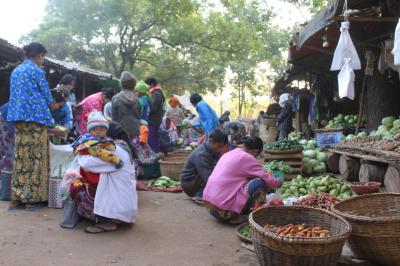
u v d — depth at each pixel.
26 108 5.07
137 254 3.82
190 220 4.98
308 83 15.45
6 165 5.82
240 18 25.28
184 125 12.61
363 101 10.38
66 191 4.58
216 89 28.58
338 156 8.47
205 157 5.54
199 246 4.05
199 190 5.84
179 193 6.61
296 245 2.96
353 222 3.41
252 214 3.56
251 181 4.61
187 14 23.02
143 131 7.69
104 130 4.52
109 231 4.48
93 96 7.40
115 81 12.68
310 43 9.58
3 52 8.85
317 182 5.89
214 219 5.02
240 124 9.84
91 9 22.36
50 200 5.37
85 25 22.62
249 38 24.47
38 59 5.29
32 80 5.09
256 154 4.88
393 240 3.28
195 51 25.69
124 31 23.77
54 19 24.11
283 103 14.63
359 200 4.00
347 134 10.33
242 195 4.64
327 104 13.05
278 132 14.61
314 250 2.95
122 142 4.78
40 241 4.12
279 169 7.46
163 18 23.19
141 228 4.63
